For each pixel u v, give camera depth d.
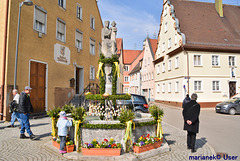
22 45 11.67
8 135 7.23
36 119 11.41
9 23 10.77
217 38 24.12
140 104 11.70
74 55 18.11
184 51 22.25
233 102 16.45
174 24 24.52
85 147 4.89
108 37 7.07
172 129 9.32
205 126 10.37
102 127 5.09
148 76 37.56
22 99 6.60
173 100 24.88
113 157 4.70
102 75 6.80
